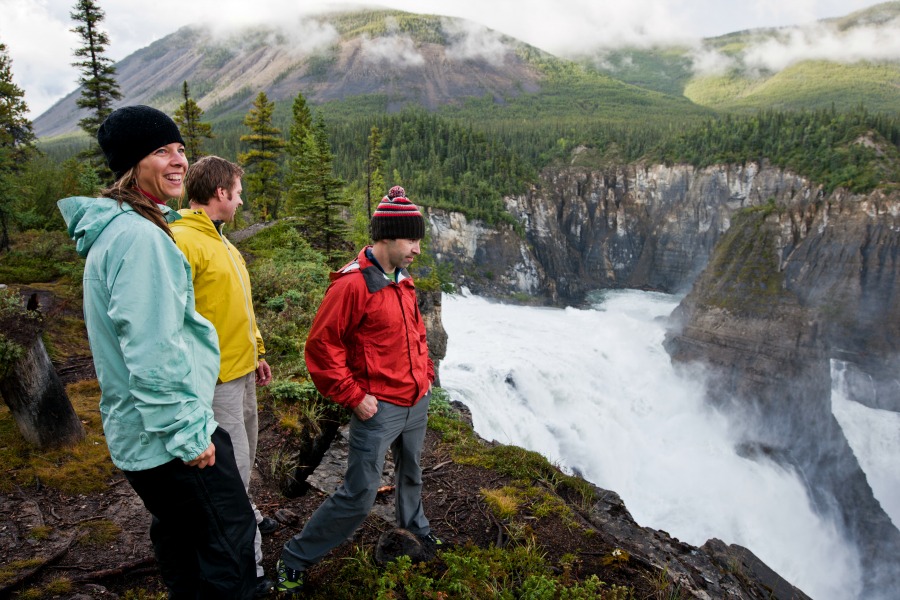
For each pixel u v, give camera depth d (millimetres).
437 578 3533
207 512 2176
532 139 146125
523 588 3518
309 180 16859
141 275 1934
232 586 2254
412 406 3334
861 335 67375
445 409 7883
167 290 1991
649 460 32375
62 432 5020
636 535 5035
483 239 93938
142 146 2174
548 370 30031
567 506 4867
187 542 2277
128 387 2020
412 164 106312
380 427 3164
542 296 98250
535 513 4625
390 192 3154
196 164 3084
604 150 136875
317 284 12008
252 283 10891
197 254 2848
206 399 2344
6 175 14828
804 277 72688
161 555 2383
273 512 4234
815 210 76000
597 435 28953
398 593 3377
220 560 2232
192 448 1985
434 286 15641
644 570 4082
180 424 1956
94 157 22141
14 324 4848
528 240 111438
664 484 31422
